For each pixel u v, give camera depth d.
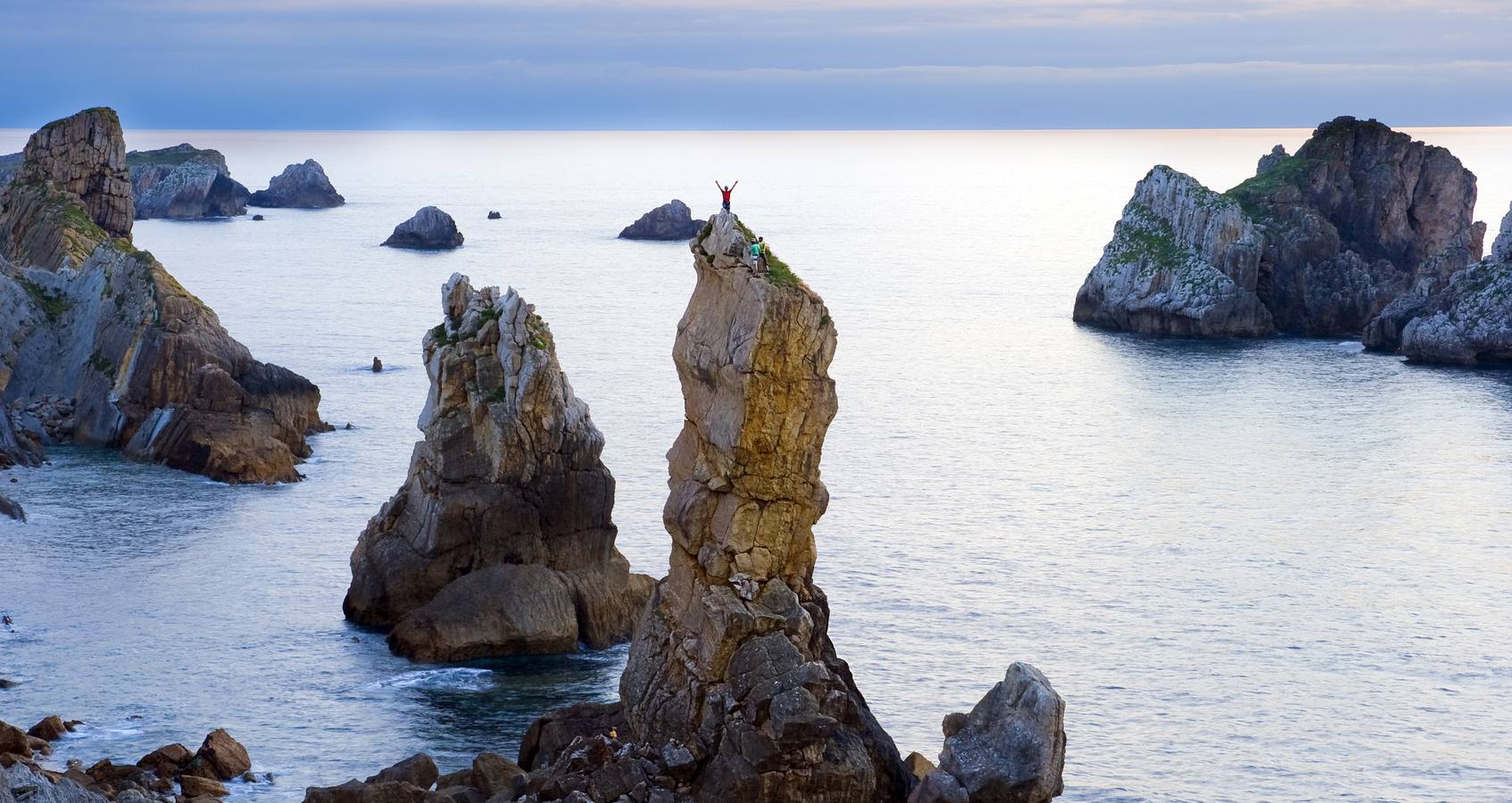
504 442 95.56
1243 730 87.50
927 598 109.69
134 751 76.69
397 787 60.06
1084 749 84.38
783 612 60.53
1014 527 130.38
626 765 59.47
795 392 60.34
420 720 82.31
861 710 62.47
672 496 63.00
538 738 65.44
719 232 61.62
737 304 60.53
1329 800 78.62
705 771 59.28
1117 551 123.62
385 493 131.00
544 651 93.12
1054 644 100.94
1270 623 106.75
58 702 83.25
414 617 93.00
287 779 73.50
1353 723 89.12
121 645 92.50
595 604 95.69
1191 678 95.56
